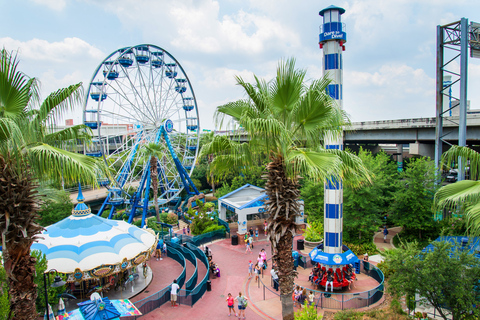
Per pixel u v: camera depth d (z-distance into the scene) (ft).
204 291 72.79
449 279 49.96
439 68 100.78
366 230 98.78
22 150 33.71
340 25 75.15
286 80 40.55
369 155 114.73
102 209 137.69
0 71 30.63
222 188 179.22
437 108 101.96
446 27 98.32
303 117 40.68
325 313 62.34
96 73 124.06
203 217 121.70
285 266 44.19
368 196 98.27
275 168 42.68
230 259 94.84
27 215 33.58
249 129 37.32
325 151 44.21
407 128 150.41
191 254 90.84
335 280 72.74
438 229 100.83
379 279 75.66
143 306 62.54
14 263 33.32
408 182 103.19
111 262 67.36
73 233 72.95
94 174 34.86
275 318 61.00
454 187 46.16
